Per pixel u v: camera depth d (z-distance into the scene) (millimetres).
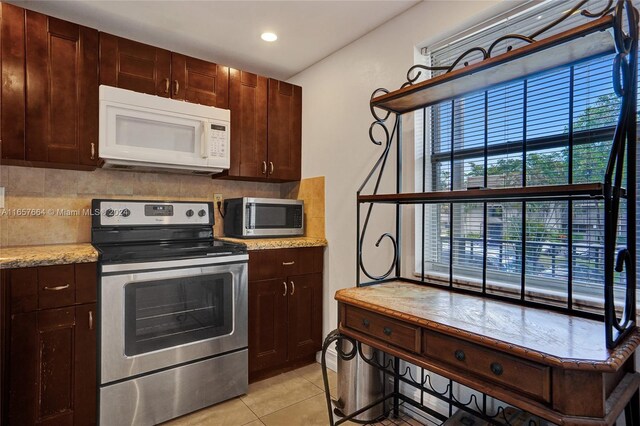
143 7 2014
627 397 1011
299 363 2637
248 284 2309
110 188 2373
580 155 1507
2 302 1552
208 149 2324
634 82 1096
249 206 2584
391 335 1388
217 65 2480
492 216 1803
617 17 1013
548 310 1373
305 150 2898
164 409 1915
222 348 2121
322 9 2055
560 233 1561
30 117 1855
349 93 2486
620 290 1401
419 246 2039
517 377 1016
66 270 1689
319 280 2672
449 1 1866
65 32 1953
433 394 1652
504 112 1765
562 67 1355
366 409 1833
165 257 1923
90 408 1732
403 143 2092
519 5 1654
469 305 1444
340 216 2559
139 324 1854
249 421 1932
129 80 2137
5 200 2043
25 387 1596
